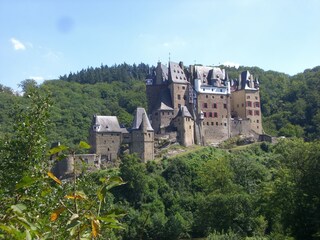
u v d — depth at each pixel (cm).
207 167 11362
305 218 5797
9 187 1864
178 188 12206
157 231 9912
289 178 6272
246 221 8038
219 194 8712
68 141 17738
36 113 2244
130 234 8200
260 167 11825
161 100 15725
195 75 16338
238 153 14738
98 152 14025
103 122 14388
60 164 12375
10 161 2070
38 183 1535
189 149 14750
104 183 905
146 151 14100
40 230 862
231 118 16438
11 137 2205
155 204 11194
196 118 15775
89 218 836
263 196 7038
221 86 16400
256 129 16875
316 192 5934
